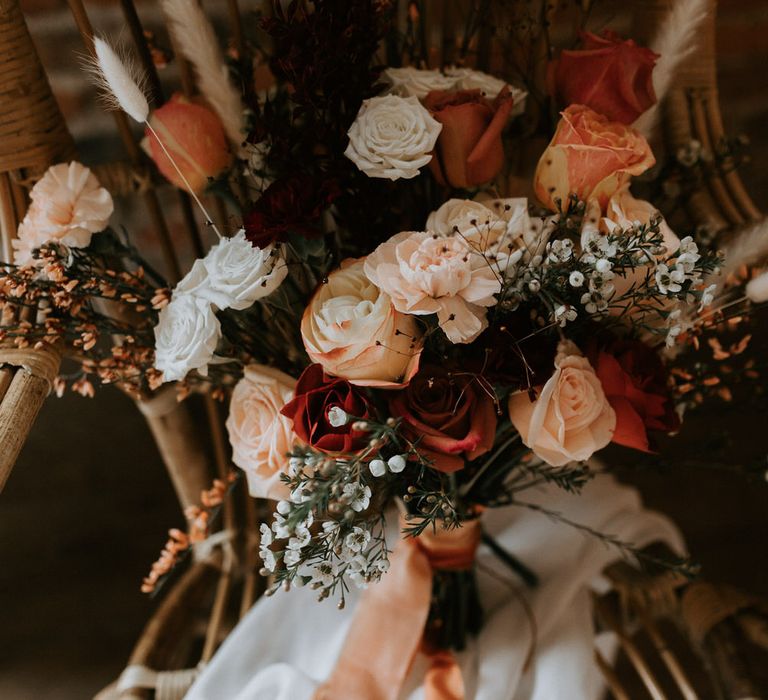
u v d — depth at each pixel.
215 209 0.89
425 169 0.72
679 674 0.88
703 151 0.85
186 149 0.67
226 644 0.86
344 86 0.65
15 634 1.36
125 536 1.46
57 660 1.33
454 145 0.65
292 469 0.65
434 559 0.82
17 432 0.69
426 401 0.62
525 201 0.63
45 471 1.54
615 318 0.65
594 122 0.65
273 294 0.67
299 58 0.62
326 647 0.87
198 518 0.79
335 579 0.60
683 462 0.83
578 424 0.60
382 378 0.59
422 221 0.75
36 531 1.47
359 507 0.57
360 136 0.62
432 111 0.66
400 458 0.57
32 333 0.73
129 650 1.34
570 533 0.93
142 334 0.76
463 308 0.57
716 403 1.54
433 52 0.92
